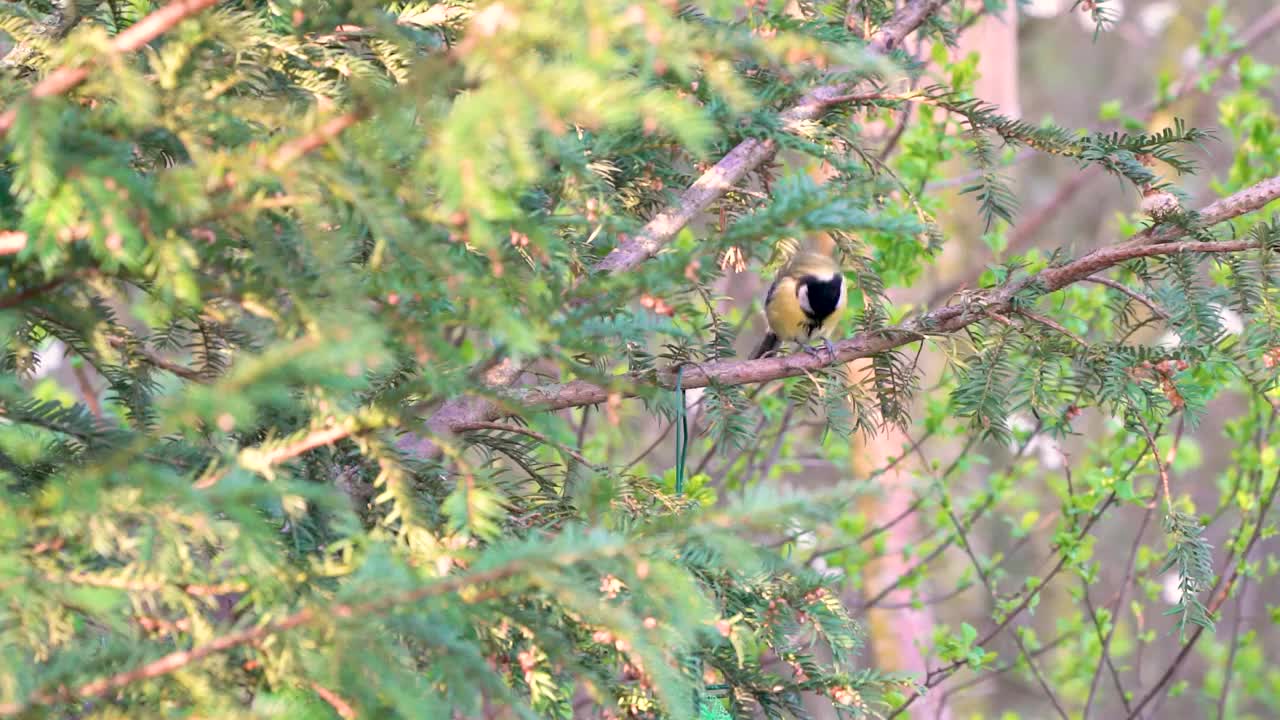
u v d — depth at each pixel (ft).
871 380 25.90
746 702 21.52
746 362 25.12
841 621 21.65
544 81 11.69
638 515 21.77
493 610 14.64
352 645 12.44
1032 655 41.45
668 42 12.19
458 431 22.81
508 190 14.32
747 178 27.50
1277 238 22.38
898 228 14.52
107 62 13.03
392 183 13.43
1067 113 91.86
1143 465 37.91
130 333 18.22
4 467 16.15
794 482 51.67
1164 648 60.34
